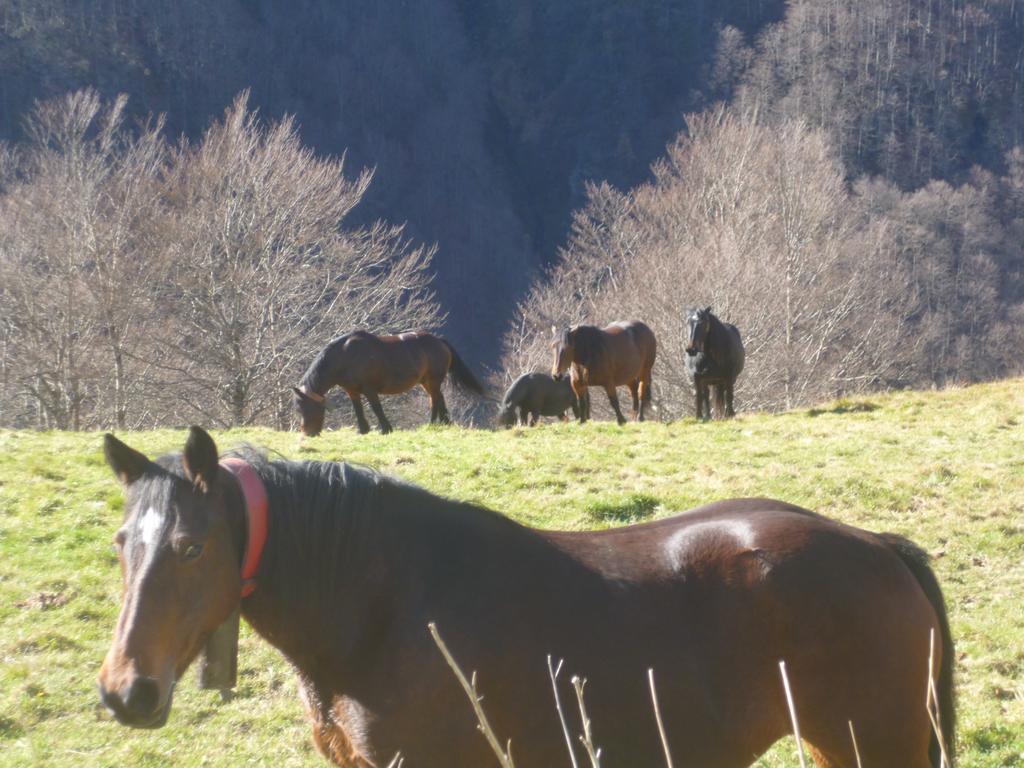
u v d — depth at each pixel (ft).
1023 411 51.83
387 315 123.13
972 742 18.51
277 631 11.49
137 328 98.27
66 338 95.25
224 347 98.94
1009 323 151.33
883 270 135.64
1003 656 22.39
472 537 11.85
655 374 105.29
